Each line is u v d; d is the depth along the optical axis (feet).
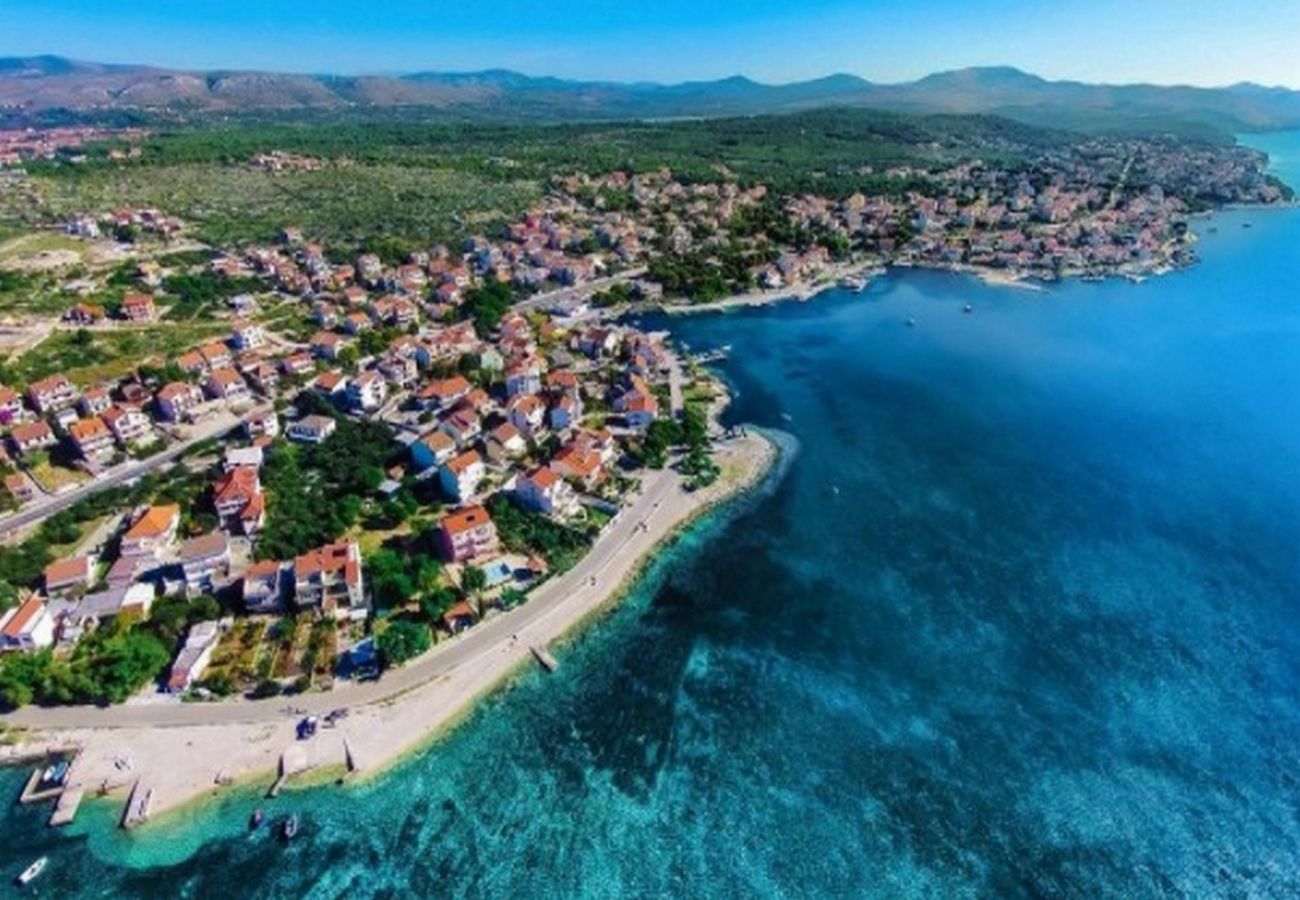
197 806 261.03
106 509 398.62
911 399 578.66
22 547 363.76
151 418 489.26
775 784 276.41
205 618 328.70
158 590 345.72
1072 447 504.84
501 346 613.93
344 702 296.92
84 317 596.29
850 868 249.14
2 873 241.35
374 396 522.88
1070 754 286.66
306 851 250.78
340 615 332.80
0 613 321.93
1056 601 363.15
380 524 396.78
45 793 261.85
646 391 536.42
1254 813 264.93
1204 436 516.73
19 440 434.71
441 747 285.23
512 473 444.55
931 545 404.36
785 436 518.78
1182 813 265.13
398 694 302.04
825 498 446.19
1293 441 508.12
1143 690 313.53
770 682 317.83
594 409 529.04
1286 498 442.91
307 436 474.49
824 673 322.55
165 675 303.07
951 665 326.85
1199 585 372.58
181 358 541.75
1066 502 442.09
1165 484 459.32
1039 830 260.62
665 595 365.40
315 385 532.73
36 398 467.11
